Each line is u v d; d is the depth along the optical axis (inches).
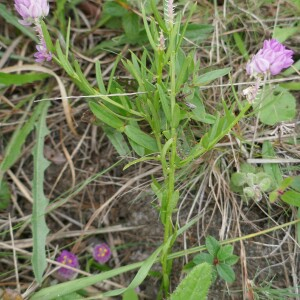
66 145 7.1
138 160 5.3
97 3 7.3
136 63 5.6
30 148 7.0
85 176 6.9
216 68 6.9
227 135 6.3
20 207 6.9
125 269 5.5
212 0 7.3
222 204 6.1
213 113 6.6
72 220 6.8
